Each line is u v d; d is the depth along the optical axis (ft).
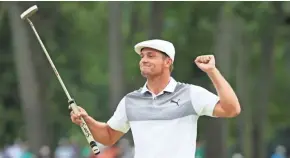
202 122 227.40
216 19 200.75
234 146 264.93
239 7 177.06
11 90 283.18
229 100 48.78
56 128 287.48
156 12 192.85
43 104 222.69
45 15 221.46
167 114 50.19
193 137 50.29
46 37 226.79
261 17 178.70
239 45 224.74
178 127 50.08
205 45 216.54
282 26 189.57
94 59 277.44
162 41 51.06
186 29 215.72
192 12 204.64
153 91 51.19
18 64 213.25
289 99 284.20
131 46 234.58
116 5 203.72
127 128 53.16
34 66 214.28
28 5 209.56
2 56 277.85
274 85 276.00
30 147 213.46
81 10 247.50
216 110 49.65
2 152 262.88
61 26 254.88
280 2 177.78
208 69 48.93
